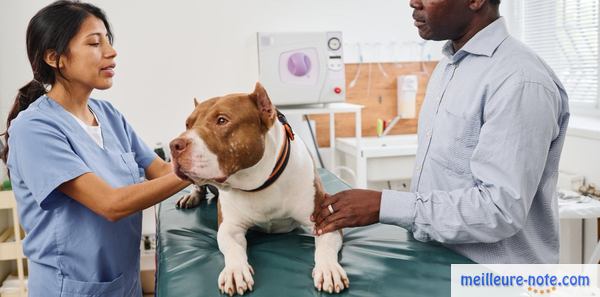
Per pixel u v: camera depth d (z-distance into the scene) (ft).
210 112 3.63
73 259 4.50
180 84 10.91
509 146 3.76
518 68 3.87
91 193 4.13
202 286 3.56
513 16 11.86
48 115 4.41
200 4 10.78
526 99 3.76
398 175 10.85
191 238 4.61
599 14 9.56
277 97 9.97
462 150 4.19
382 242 4.27
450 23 4.32
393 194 4.07
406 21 11.89
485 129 3.89
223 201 4.35
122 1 10.43
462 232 3.85
